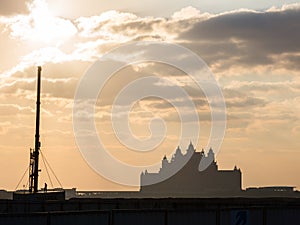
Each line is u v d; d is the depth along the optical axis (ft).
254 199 281.54
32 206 291.58
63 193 380.17
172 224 196.95
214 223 206.28
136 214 190.39
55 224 175.52
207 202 274.16
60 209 286.05
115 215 186.50
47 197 369.50
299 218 230.48
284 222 226.17
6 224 167.22
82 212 180.65
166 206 278.87
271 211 222.48
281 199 284.82
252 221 216.54
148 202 280.72
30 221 171.32
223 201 280.92
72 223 178.60
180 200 282.97
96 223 182.91
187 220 200.23
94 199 295.69
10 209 295.69
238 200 280.31
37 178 449.89
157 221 194.49
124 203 281.74
